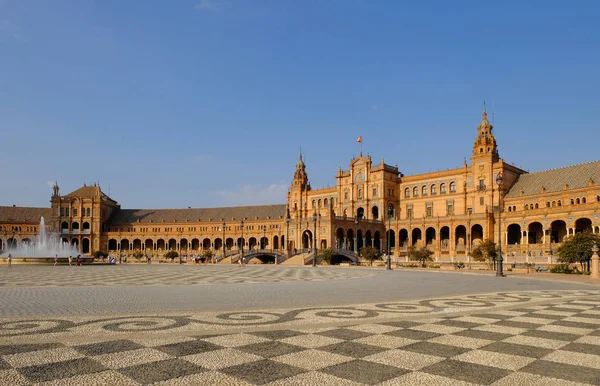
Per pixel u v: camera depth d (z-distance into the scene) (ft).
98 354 38.75
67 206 621.72
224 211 642.63
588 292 103.19
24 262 302.45
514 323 56.44
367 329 51.42
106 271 223.51
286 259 390.83
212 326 52.39
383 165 487.61
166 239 628.28
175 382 31.83
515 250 343.87
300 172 596.29
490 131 437.17
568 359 39.04
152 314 61.82
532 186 397.39
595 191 329.52
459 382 32.68
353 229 451.12
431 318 59.98
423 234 442.09
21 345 41.91
